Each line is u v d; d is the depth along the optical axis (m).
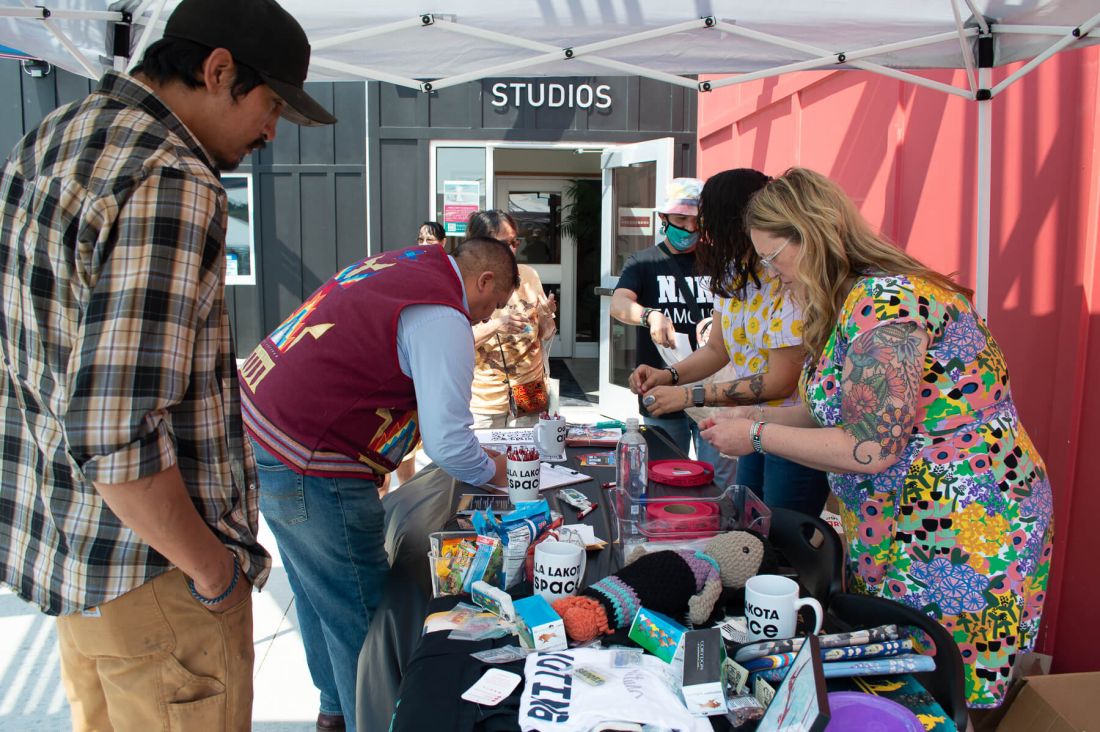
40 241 1.15
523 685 1.17
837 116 4.18
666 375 2.83
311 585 2.04
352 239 7.20
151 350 1.11
